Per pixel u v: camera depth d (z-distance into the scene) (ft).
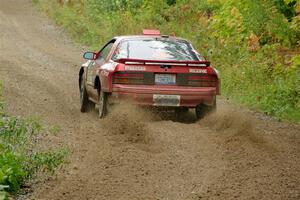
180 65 56.70
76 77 94.68
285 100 71.46
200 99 57.11
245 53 95.09
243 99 76.02
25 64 105.91
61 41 149.18
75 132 53.36
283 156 46.19
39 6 210.59
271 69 86.33
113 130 52.60
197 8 134.10
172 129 53.72
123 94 56.18
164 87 56.54
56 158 40.88
